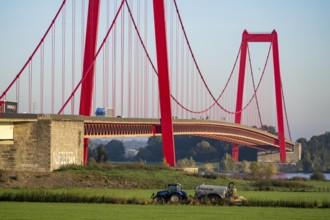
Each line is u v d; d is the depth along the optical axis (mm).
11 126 157500
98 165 169500
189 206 104750
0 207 98688
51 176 150375
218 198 111750
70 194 110688
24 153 158750
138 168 173500
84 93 188625
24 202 106125
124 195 121375
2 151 159375
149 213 94188
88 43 189125
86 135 179875
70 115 167625
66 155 165000
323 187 173125
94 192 126438
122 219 87875
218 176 177125
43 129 158125
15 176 146000
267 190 156375
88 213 93062
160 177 163250
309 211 100562
